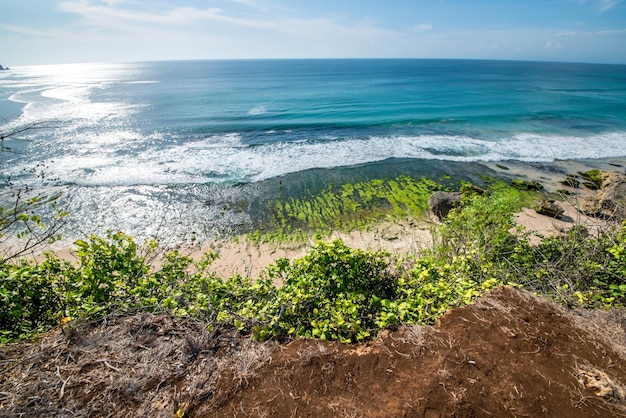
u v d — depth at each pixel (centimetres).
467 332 364
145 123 2752
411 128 2570
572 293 471
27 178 1593
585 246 566
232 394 298
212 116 3034
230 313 397
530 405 287
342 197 1438
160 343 347
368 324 412
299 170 1725
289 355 336
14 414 267
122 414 278
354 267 483
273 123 2719
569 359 332
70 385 297
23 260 509
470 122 2752
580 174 1666
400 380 309
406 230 1180
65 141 2209
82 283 432
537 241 1039
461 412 279
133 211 1330
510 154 1967
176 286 489
